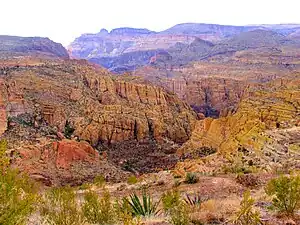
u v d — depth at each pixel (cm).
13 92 9069
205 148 7412
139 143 9531
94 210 1268
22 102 8912
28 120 8500
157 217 1280
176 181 2527
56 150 5869
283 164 2944
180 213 1188
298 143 3891
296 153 3503
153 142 9850
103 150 8662
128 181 3400
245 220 1100
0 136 6975
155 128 10406
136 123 10056
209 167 3509
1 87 8944
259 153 3759
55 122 9100
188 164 4041
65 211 1180
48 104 9306
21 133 7481
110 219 1254
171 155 8088
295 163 2919
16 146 5831
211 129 7731
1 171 850
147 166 7175
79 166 5856
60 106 9575
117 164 7131
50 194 1688
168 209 1374
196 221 1147
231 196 1761
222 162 3684
